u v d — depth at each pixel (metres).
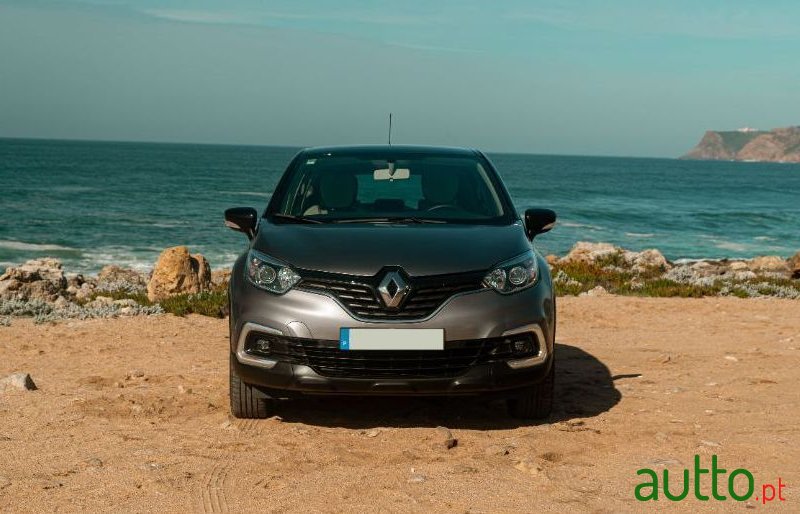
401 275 5.06
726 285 14.53
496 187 6.37
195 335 9.26
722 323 10.47
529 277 5.32
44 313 10.72
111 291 14.22
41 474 4.48
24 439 5.18
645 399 6.34
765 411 5.96
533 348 5.22
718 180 146.50
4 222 39.50
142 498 4.11
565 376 7.24
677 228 47.19
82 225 39.56
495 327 5.07
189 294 12.10
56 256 29.38
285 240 5.49
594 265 17.67
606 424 5.56
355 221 5.85
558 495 4.14
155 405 5.99
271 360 5.16
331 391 5.09
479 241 5.45
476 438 5.20
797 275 19.11
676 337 9.47
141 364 7.66
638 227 46.97
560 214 54.56
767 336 9.52
